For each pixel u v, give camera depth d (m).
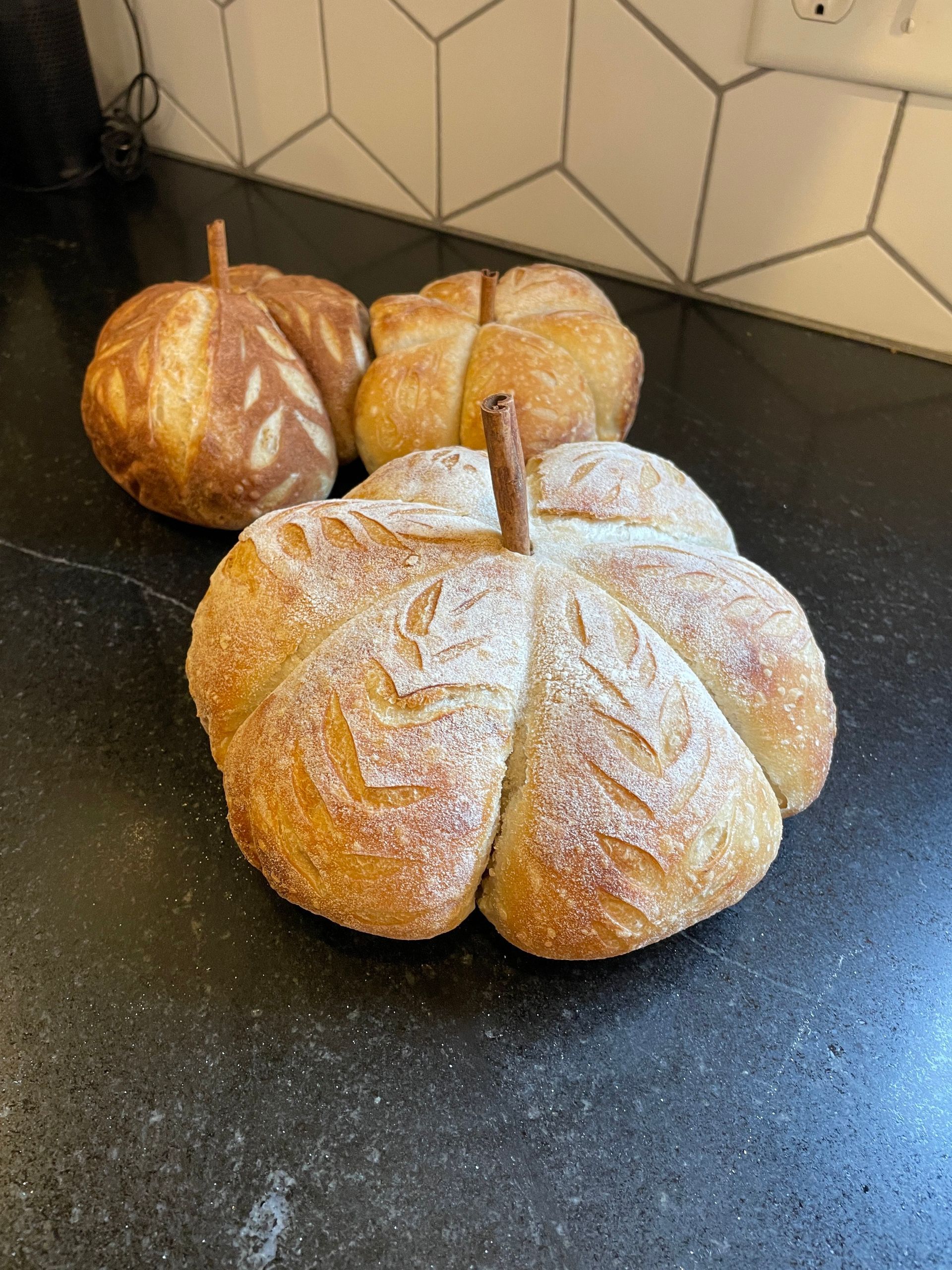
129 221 0.72
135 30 0.73
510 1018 0.31
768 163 0.56
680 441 0.54
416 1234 0.27
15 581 0.46
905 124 0.51
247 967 0.32
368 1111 0.29
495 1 0.58
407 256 0.69
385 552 0.32
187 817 0.37
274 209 0.74
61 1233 0.27
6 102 0.70
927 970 0.33
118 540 0.48
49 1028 0.31
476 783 0.28
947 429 0.56
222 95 0.73
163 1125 0.29
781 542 0.49
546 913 0.29
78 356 0.60
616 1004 0.32
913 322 0.58
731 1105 0.29
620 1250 0.27
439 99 0.64
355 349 0.48
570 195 0.64
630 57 0.56
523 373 0.45
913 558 0.48
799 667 0.33
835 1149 0.28
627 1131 0.29
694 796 0.29
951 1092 0.30
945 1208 0.27
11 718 0.40
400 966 0.32
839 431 0.55
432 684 0.29
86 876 0.35
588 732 0.29
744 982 0.32
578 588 0.32
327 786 0.28
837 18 0.49
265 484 0.44
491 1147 0.28
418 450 0.46
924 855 0.36
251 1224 0.27
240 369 0.44
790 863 0.35
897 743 0.40
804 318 0.62
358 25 0.64
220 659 0.33
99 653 0.43
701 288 0.64
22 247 0.69
